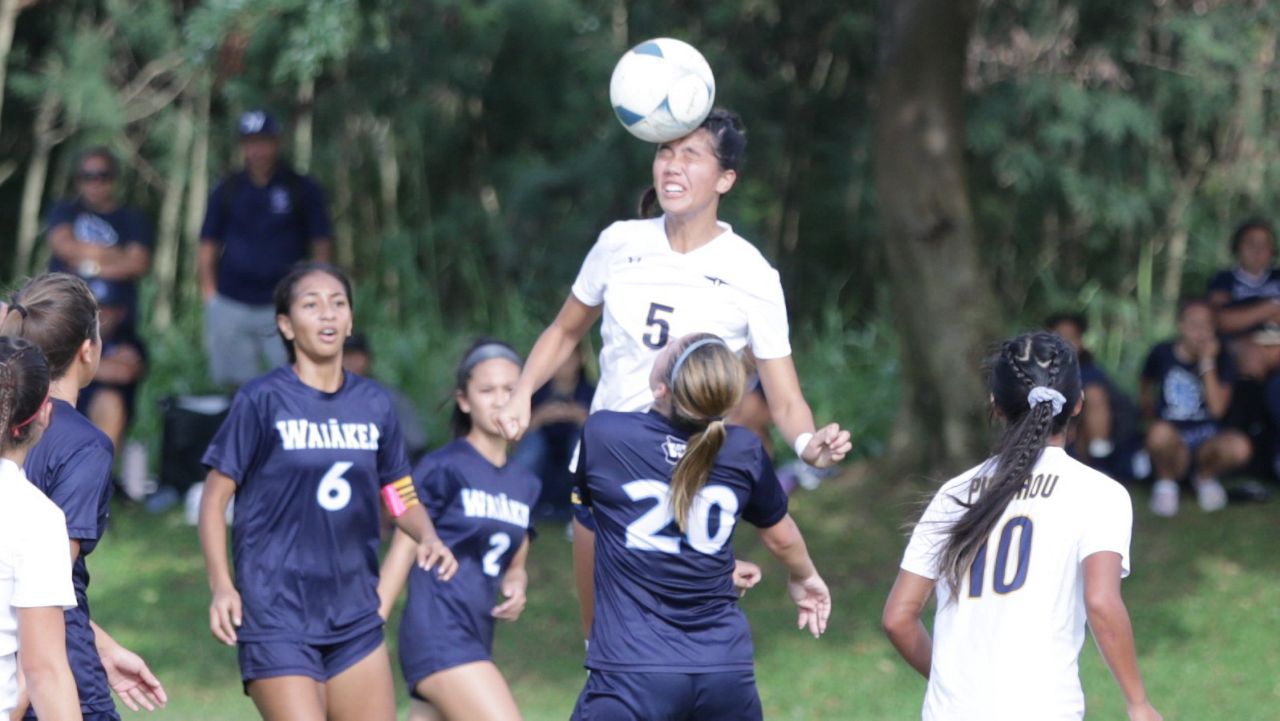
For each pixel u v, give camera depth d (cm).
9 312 1484
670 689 1534
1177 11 5650
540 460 3938
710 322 1714
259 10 3425
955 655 1425
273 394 1872
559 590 3541
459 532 2056
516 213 5222
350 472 1884
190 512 4012
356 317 5047
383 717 1906
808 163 5644
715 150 1694
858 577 3603
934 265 3931
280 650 1838
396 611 3481
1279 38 5722
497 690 2005
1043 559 1412
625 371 1736
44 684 1287
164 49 5650
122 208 3925
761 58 5497
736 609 1603
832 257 5838
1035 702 1380
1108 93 5378
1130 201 5428
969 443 3944
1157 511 3897
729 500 1580
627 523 1562
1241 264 4056
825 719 2788
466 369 2108
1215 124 5750
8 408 1305
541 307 5075
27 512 1306
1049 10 5406
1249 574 3503
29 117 5938
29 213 5738
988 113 5209
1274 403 3953
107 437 1505
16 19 5819
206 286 3878
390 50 4606
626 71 1684
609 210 4975
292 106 5284
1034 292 5794
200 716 2703
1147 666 3030
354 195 5703
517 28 5116
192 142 5678
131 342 3959
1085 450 4034
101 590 3506
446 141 5559
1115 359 5216
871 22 5309
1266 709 2772
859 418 4588
